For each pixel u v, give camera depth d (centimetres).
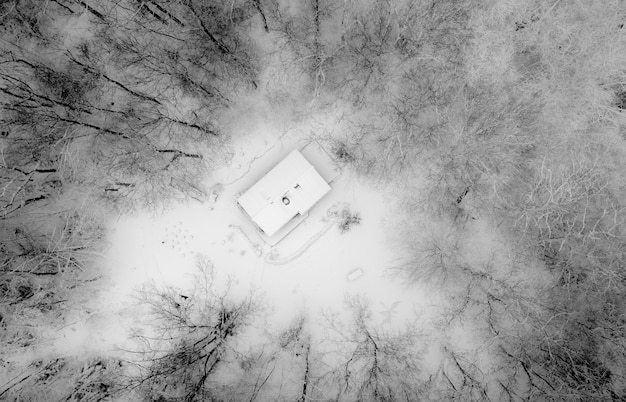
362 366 2098
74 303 2073
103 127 2114
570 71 2017
